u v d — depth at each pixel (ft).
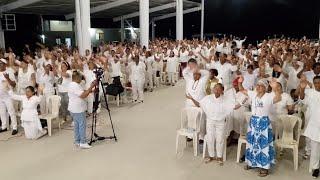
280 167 15.42
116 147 18.38
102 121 23.59
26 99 20.06
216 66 23.67
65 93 23.30
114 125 22.61
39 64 29.40
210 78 17.81
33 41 64.18
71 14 67.26
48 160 16.71
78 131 18.43
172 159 16.53
